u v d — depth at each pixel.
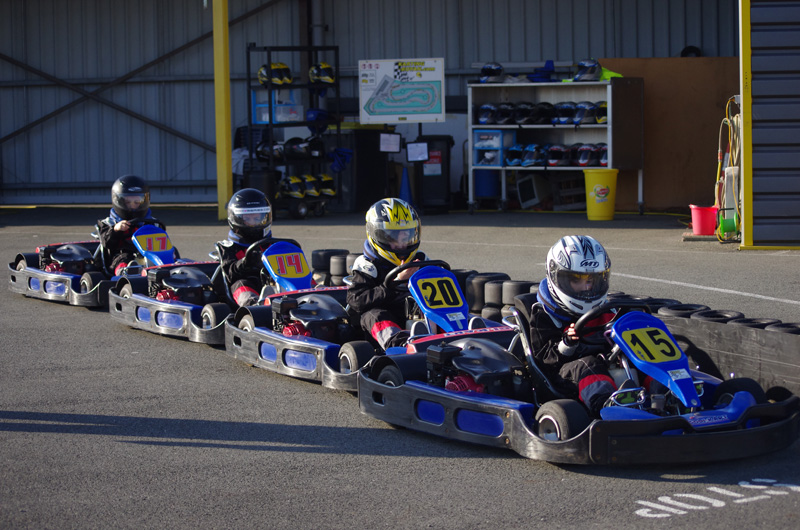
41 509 3.39
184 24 17.97
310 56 17.27
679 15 16.06
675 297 7.18
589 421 3.68
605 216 13.42
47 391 5.14
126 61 18.17
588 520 3.14
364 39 17.27
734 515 3.13
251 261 6.49
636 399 3.78
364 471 3.75
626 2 16.23
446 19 16.97
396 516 3.25
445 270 5.05
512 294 5.96
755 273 8.25
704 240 10.60
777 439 3.62
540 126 14.23
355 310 5.39
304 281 6.20
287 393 5.06
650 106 14.55
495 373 4.03
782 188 9.63
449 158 15.11
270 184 14.19
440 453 3.96
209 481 3.67
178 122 18.17
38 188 18.56
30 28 18.33
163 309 6.54
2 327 7.04
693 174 14.59
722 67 14.39
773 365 4.24
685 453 3.49
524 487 3.49
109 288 7.64
